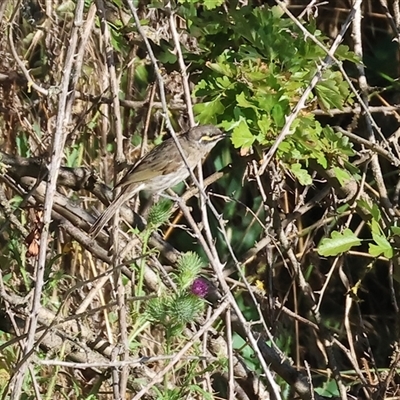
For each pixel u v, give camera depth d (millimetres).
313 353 12719
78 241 9734
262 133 7961
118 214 9516
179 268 7395
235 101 8273
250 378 10203
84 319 10031
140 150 11453
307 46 8359
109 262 9281
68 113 8234
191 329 9719
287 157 8352
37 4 12102
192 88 11258
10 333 9289
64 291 10773
